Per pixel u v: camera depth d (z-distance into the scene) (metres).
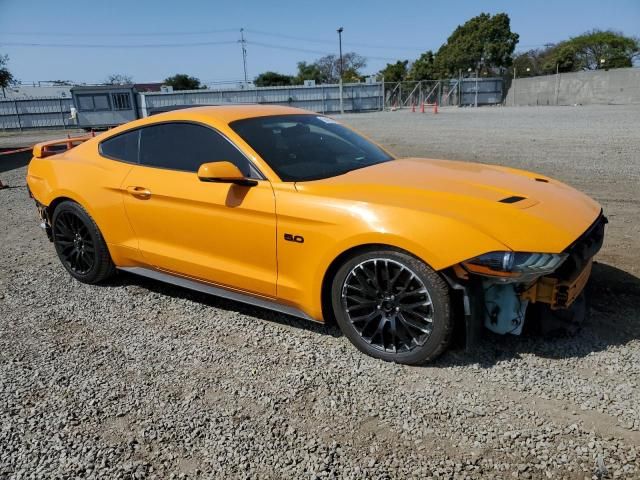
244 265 3.49
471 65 62.47
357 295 3.13
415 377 2.91
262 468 2.29
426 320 2.88
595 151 11.63
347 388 2.85
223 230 3.50
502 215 2.86
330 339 3.41
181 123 3.85
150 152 4.00
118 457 2.40
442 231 2.74
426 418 2.57
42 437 2.55
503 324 2.97
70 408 2.77
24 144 23.92
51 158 4.73
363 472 2.24
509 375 2.88
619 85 42.81
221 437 2.50
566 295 2.86
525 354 3.07
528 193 3.22
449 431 2.47
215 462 2.34
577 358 3.01
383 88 51.16
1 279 4.82
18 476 2.30
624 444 2.32
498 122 23.31
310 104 49.75
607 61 62.00
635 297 3.77
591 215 3.18
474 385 2.81
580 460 2.24
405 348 3.01
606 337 3.22
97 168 4.25
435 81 53.34
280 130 3.84
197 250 3.71
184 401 2.80
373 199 3.02
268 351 3.29
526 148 12.68
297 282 3.27
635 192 7.18
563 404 2.62
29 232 6.62
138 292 4.38
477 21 61.34
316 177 3.44
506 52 60.66
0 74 23.41
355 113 46.66
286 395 2.81
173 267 3.88
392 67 73.50
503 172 3.77
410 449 2.37
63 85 59.72
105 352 3.37
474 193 3.10
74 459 2.39
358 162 3.83
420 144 14.64
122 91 34.53
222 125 3.65
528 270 2.65
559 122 21.72
